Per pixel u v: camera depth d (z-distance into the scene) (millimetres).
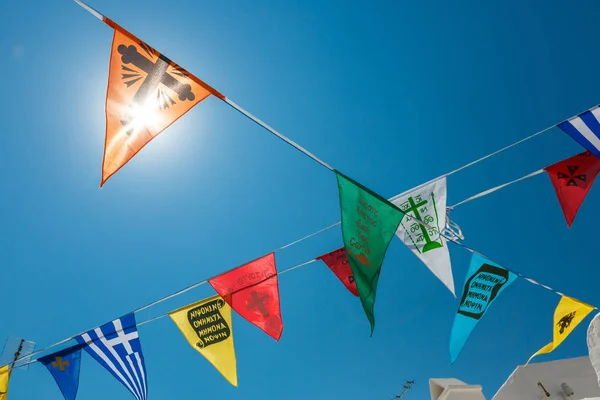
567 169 5070
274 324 5020
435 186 5012
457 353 5156
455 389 5336
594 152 4508
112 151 3178
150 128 3236
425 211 4973
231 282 5117
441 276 4902
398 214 3805
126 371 5125
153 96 3268
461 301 5270
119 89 3242
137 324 5238
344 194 3693
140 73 3273
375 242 3736
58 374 5102
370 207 3760
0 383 5082
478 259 5316
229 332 5082
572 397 5473
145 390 5090
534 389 5629
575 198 4988
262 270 5160
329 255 5504
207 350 5047
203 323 5117
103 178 3160
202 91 3314
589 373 5715
